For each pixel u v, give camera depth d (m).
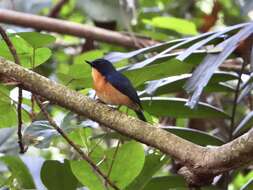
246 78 8.03
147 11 14.19
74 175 6.82
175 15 15.12
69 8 16.19
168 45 7.23
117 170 6.29
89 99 5.59
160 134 5.41
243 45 7.01
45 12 16.23
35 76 5.60
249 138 5.02
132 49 12.91
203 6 15.64
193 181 5.57
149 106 7.47
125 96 6.79
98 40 11.99
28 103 7.32
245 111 12.14
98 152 6.81
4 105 7.09
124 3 12.59
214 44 7.07
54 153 12.25
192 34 11.88
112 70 6.95
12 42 6.62
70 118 6.52
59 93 5.57
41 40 6.39
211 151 5.27
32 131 6.32
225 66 10.12
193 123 11.77
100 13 12.54
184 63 6.84
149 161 6.77
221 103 12.09
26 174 7.51
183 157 5.34
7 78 5.59
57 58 15.11
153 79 7.03
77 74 7.13
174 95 11.94
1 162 8.65
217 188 6.98
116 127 5.51
